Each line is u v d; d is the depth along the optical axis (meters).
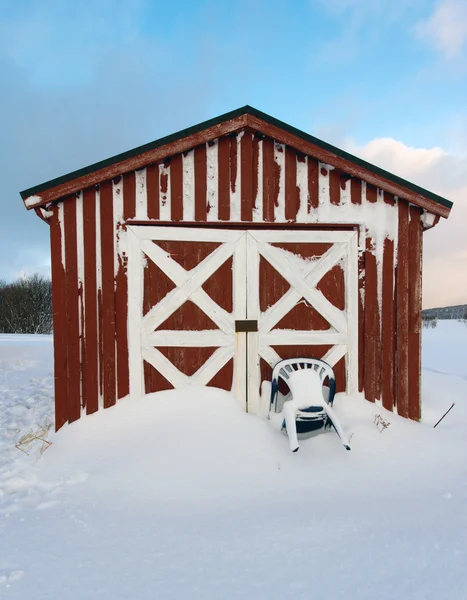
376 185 4.02
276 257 4.05
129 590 1.80
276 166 4.05
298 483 2.85
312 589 1.80
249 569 1.93
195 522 2.36
